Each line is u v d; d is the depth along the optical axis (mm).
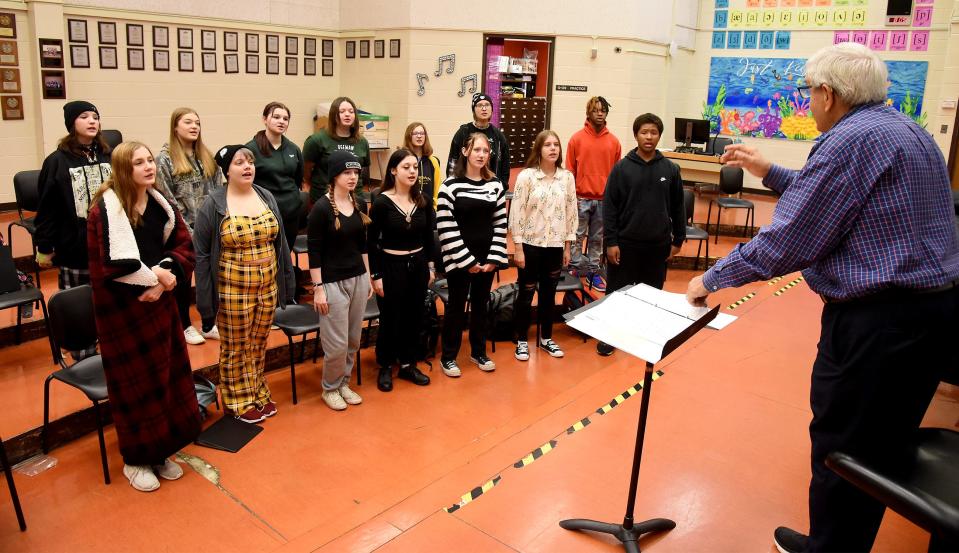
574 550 2322
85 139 3811
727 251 7238
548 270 4605
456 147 5469
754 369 3889
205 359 4008
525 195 4473
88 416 3490
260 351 3697
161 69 7551
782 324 4684
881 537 2367
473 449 3084
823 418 1980
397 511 2557
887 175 1790
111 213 2723
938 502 1526
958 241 1943
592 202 5859
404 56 8500
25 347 4270
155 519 2850
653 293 2258
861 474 1650
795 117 9891
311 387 4176
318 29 8922
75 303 3211
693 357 4066
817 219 1856
